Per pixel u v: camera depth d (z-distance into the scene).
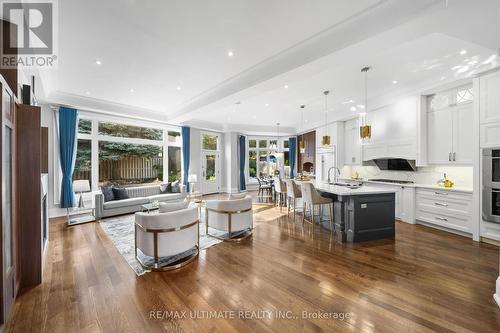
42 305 2.01
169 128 7.82
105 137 6.29
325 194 4.27
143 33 2.78
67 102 5.18
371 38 2.43
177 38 2.91
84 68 3.77
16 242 2.15
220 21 2.57
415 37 2.43
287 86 4.67
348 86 4.66
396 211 4.86
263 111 7.04
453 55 3.24
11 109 2.02
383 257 2.97
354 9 2.40
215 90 4.83
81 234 4.01
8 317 1.82
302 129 9.34
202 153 9.05
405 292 2.16
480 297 2.07
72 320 1.82
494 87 3.26
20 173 2.30
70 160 5.34
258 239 3.75
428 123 4.51
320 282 2.37
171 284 2.36
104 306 1.99
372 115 5.70
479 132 3.44
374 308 1.93
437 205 4.11
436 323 1.74
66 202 5.29
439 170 4.56
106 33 2.76
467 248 3.24
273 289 2.25
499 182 3.21
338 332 1.66
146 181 7.30
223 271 2.64
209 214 3.98
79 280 2.44
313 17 2.52
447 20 2.10
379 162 5.64
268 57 3.46
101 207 5.04
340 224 3.70
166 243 2.76
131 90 4.93
